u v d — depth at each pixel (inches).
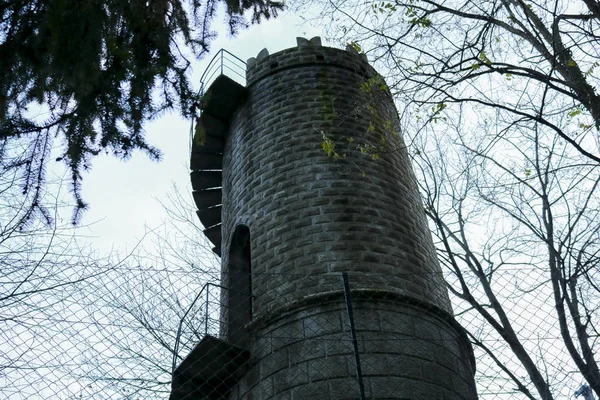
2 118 307.9
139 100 343.9
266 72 625.3
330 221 466.0
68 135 341.4
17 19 302.0
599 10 320.8
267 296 438.0
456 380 382.3
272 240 468.1
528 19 325.1
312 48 636.7
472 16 349.1
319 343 385.7
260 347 410.0
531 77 329.4
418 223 513.3
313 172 505.7
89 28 307.0
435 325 411.5
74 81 315.0
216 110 627.8
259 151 548.1
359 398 351.6
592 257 394.3
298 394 364.2
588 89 320.5
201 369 408.2
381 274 433.1
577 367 339.0
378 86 478.6
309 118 555.8
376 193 499.2
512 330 426.6
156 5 340.2
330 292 406.9
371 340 368.8
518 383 332.5
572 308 398.6
